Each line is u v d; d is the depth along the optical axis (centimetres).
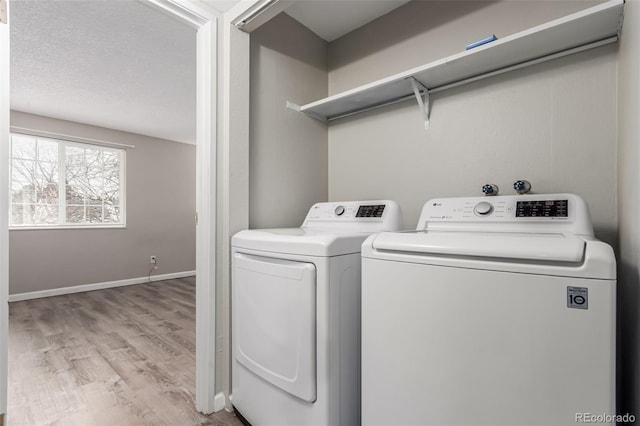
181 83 297
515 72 144
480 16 154
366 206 154
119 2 188
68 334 259
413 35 178
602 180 123
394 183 184
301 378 108
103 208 447
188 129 452
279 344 115
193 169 545
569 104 131
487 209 118
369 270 96
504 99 146
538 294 69
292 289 111
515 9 143
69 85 300
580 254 65
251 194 168
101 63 259
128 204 464
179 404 158
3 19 97
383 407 92
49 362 208
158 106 356
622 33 108
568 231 100
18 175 379
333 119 212
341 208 163
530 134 140
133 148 471
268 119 178
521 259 72
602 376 63
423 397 84
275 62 183
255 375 129
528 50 129
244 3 144
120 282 452
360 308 115
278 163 183
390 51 187
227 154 151
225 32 154
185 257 531
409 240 89
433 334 83
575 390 65
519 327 71
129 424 143
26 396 167
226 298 152
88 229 425
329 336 103
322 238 106
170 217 512
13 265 369
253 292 128
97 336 254
